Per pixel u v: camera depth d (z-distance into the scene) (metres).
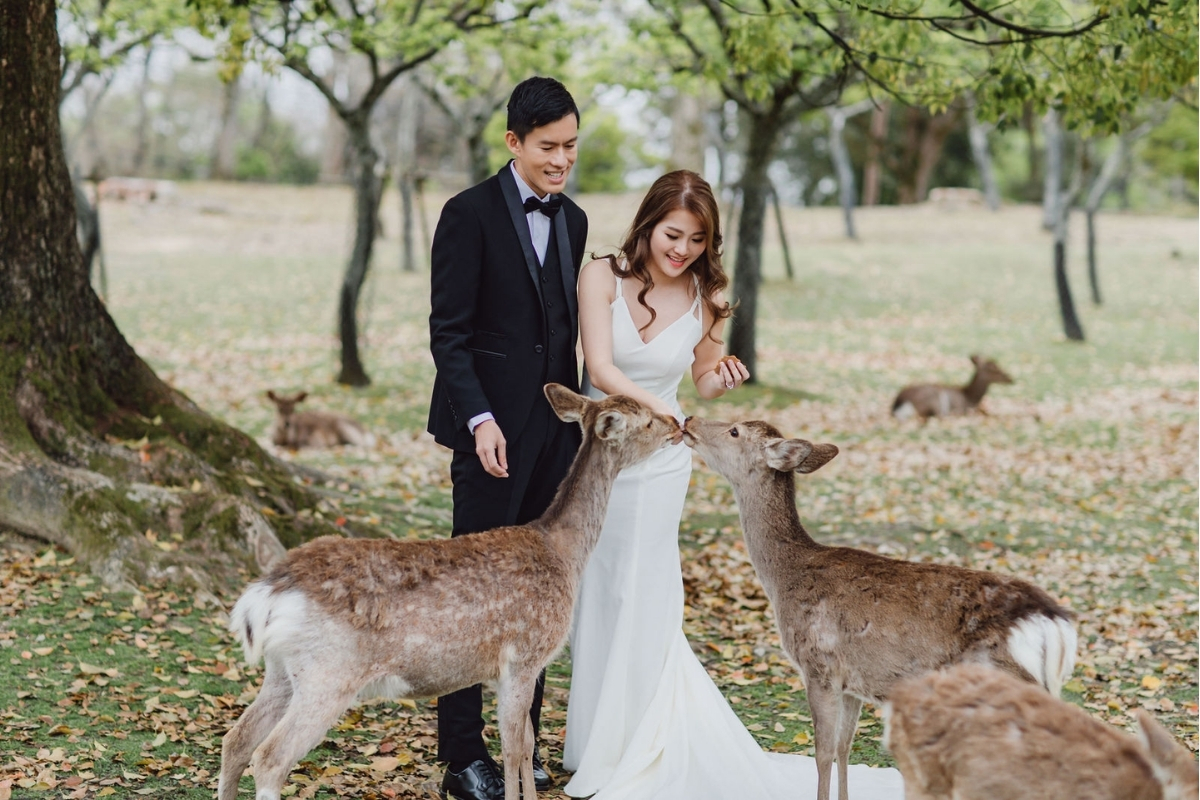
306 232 28.28
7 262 6.17
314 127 49.88
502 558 3.58
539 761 4.20
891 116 42.16
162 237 26.70
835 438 12.59
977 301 22.81
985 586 3.53
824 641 3.74
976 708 2.85
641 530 4.09
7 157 6.07
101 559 5.74
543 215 3.98
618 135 39.97
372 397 14.03
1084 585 7.38
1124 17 6.21
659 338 4.14
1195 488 10.24
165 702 4.66
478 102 21.95
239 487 6.60
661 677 4.09
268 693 3.48
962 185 45.75
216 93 48.78
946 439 12.55
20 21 5.98
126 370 6.75
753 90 8.41
